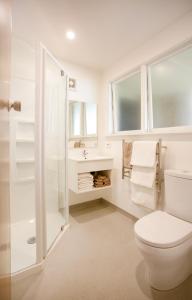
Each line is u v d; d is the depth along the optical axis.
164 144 1.93
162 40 1.90
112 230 2.11
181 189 1.54
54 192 2.01
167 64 2.03
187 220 1.50
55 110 1.96
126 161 2.31
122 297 1.21
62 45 2.15
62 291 1.25
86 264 1.53
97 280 1.35
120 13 1.61
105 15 1.63
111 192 2.78
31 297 1.19
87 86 2.80
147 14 1.64
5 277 0.71
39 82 1.43
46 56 1.58
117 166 2.62
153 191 1.87
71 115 2.66
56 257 1.61
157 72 2.14
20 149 2.10
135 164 2.02
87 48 2.23
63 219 2.16
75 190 2.31
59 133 2.11
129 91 2.56
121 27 1.82
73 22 1.72
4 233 0.70
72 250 1.72
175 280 1.28
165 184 1.69
